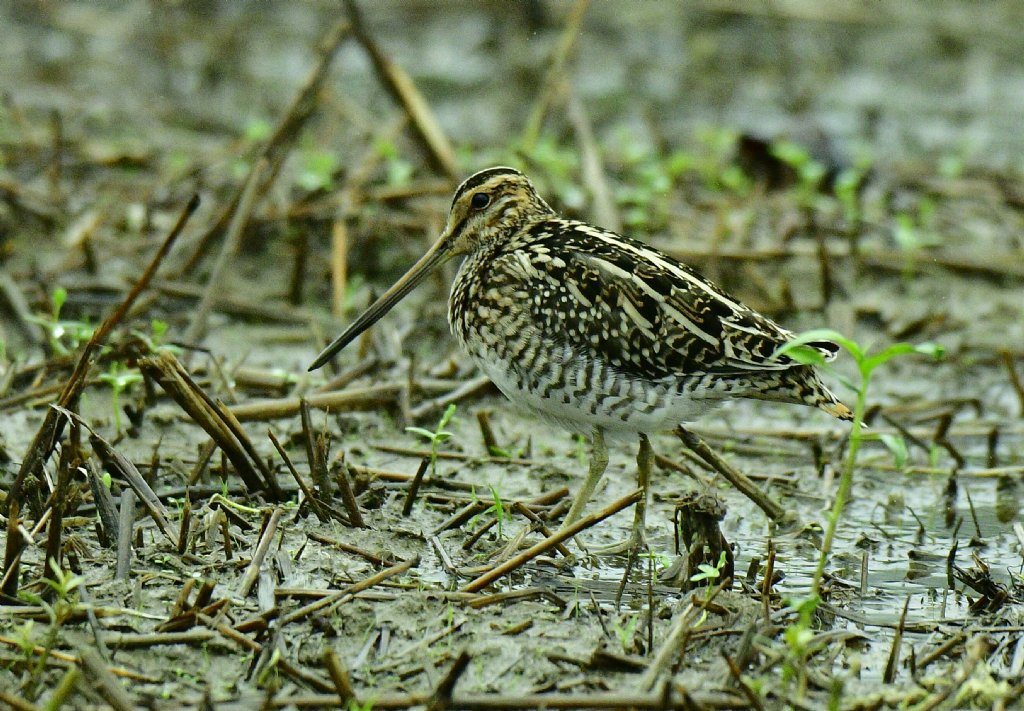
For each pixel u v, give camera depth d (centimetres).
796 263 1634
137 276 1515
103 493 989
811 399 1032
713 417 1359
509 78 2195
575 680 845
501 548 1037
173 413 1231
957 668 872
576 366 1047
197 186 1703
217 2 2436
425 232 1627
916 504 1177
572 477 1190
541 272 1059
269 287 1557
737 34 2416
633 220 1598
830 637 909
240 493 1089
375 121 1964
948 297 1599
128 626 881
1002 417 1366
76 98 2034
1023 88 2245
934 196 1819
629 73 2228
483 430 1211
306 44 2312
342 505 1080
